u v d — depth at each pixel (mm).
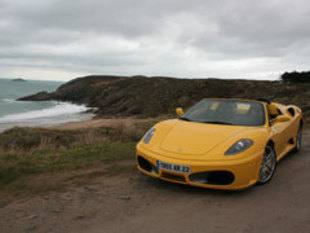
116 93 75938
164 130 4258
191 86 61719
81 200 3436
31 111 59219
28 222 2840
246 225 2773
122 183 4082
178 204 3299
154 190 3773
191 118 4781
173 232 2635
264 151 3799
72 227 2736
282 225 2771
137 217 2959
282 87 50500
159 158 3650
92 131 9883
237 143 3600
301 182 4102
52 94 96688
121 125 10539
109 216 2986
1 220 2885
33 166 4906
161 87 67438
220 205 3262
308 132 9273
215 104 4965
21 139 9781
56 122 39531
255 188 3842
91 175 4477
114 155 5789
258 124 4336
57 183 4078
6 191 3736
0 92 138500
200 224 2795
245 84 59156
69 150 6438
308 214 3016
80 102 82875
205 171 3404
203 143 3686
